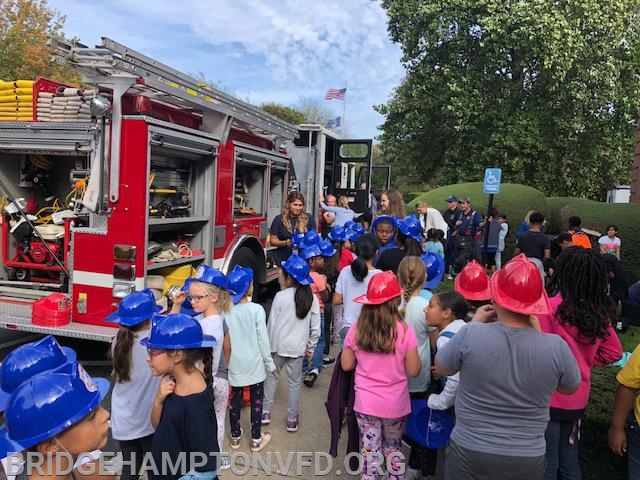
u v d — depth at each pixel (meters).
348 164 10.80
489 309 2.51
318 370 5.11
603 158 19.38
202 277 3.29
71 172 5.11
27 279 5.24
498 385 2.09
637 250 10.99
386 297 2.92
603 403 3.45
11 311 4.64
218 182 5.46
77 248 4.40
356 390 3.04
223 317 3.41
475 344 2.15
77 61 4.00
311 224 6.46
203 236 5.36
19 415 1.57
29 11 21.31
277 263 6.44
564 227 12.55
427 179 22.52
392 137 21.19
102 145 4.29
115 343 2.84
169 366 2.27
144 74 4.18
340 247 6.23
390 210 6.14
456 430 2.23
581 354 2.61
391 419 2.99
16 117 4.78
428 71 18.78
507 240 13.59
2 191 5.15
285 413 4.47
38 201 5.45
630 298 4.82
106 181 4.32
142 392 2.80
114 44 3.87
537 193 14.21
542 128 17.81
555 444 2.65
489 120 18.03
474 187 14.76
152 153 4.66
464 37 17.89
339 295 4.49
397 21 19.59
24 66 21.00
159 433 2.31
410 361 2.94
